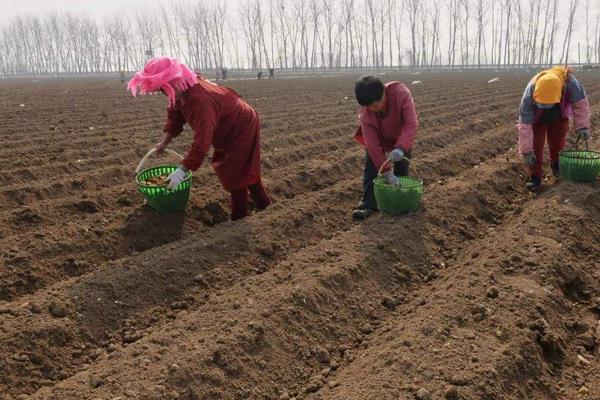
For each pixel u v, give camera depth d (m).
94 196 6.24
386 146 5.43
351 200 6.27
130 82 4.38
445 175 7.58
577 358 3.49
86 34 95.38
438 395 2.91
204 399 2.97
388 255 4.63
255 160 5.30
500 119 12.34
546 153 7.98
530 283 4.05
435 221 5.36
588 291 4.28
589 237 5.08
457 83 28.50
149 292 4.13
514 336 3.44
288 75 51.34
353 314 3.92
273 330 3.52
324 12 79.25
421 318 3.65
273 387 3.18
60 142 9.90
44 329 3.55
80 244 4.97
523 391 3.10
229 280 4.41
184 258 4.50
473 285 4.04
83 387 3.00
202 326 3.55
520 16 75.00
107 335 3.75
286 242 5.10
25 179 7.46
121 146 9.48
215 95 4.78
